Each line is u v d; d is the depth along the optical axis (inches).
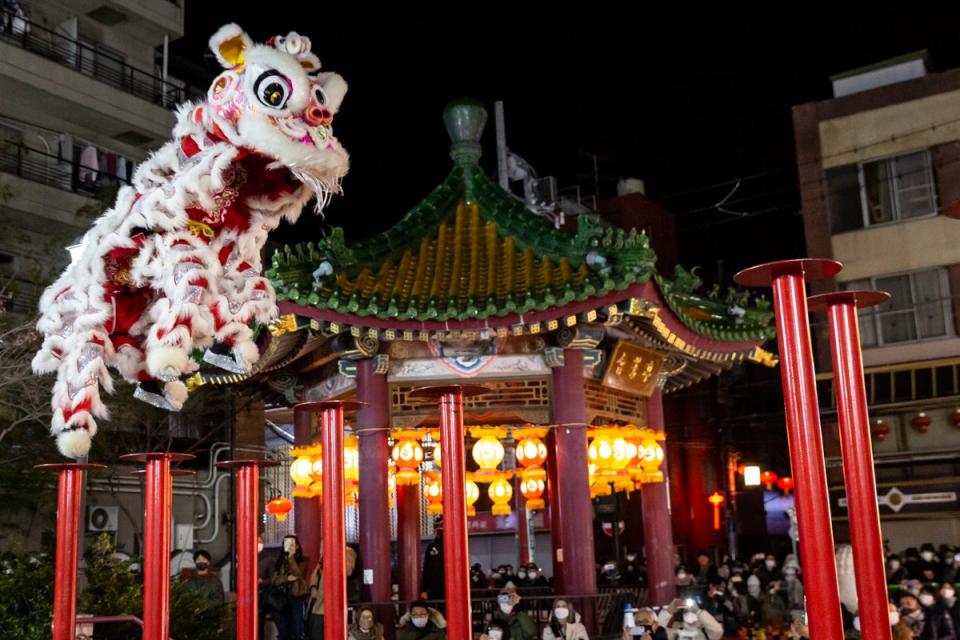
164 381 290.7
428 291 603.5
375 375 616.1
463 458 330.3
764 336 706.8
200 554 645.9
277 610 617.3
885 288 1291.8
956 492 1214.3
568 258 615.5
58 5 1288.1
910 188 1289.4
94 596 536.7
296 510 707.4
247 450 1273.4
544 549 1309.1
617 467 671.1
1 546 987.3
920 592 755.4
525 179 1145.4
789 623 875.4
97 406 285.1
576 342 602.5
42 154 1217.4
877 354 1280.8
